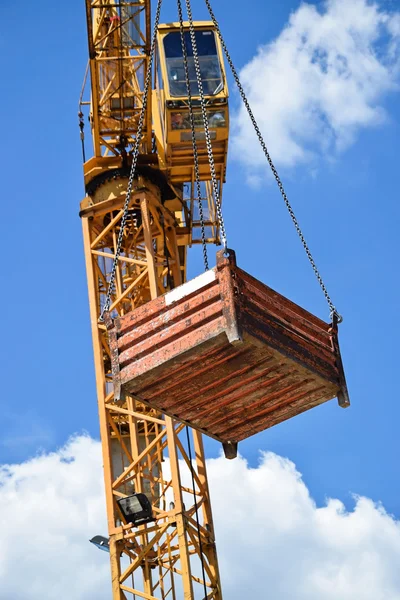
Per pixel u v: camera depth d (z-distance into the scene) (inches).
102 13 1718.8
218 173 1792.6
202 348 966.4
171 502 1477.6
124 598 1441.9
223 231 987.3
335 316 1062.4
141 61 1745.8
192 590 1389.0
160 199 1696.6
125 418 1662.2
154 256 1611.7
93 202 1700.3
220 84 1717.5
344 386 1048.2
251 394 1037.8
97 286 1633.9
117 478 1505.9
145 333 1002.7
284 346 991.0
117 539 1457.9
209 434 1103.0
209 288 975.6
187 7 1273.4
